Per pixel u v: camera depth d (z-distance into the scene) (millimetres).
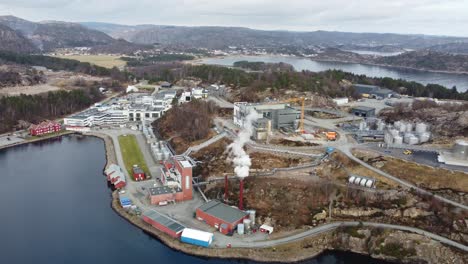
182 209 101750
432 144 125312
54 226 95062
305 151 120812
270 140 132875
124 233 92500
